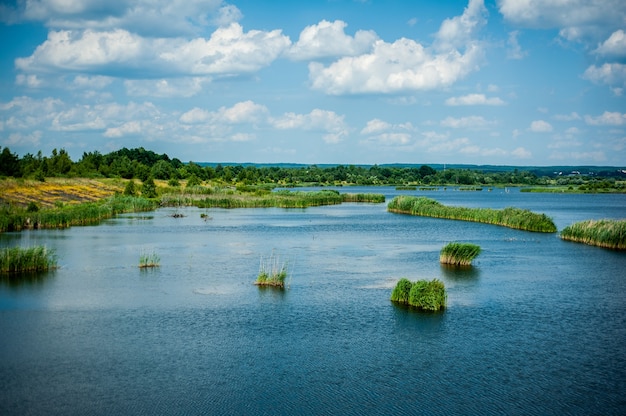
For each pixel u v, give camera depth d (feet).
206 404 71.26
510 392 75.31
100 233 232.32
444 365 84.33
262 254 183.11
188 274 148.56
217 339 95.14
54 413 68.64
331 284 137.39
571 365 84.74
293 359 86.22
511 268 160.25
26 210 270.67
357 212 360.89
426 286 117.19
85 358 86.22
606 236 203.62
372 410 70.03
